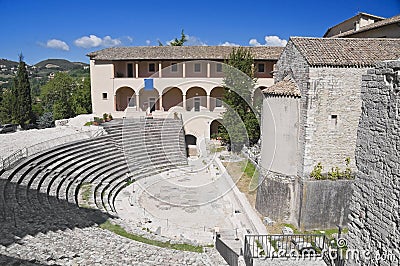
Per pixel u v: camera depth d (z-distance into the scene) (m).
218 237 16.73
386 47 19.86
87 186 21.92
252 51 38.84
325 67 18.19
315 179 18.70
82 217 16.55
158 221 19.81
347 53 19.02
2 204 14.66
